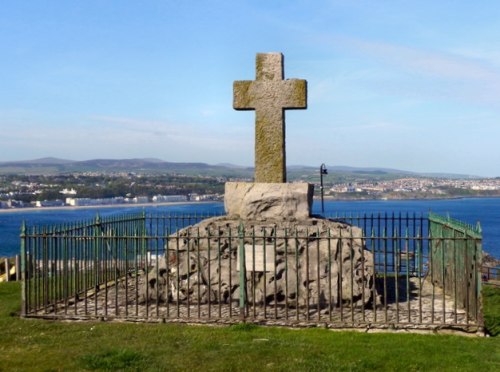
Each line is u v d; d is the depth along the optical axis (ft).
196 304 38.37
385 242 44.24
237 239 40.55
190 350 28.32
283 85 47.37
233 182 48.19
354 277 37.70
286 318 33.24
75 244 38.04
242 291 34.06
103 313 36.22
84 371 25.39
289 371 25.13
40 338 30.81
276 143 47.62
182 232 43.45
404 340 30.17
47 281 37.19
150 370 25.39
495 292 47.29
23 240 36.19
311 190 48.26
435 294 42.47
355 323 32.73
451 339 30.50
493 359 27.09
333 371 25.14
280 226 43.45
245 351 27.91
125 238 36.01
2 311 38.22
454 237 34.22
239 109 48.32
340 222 49.90
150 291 40.06
